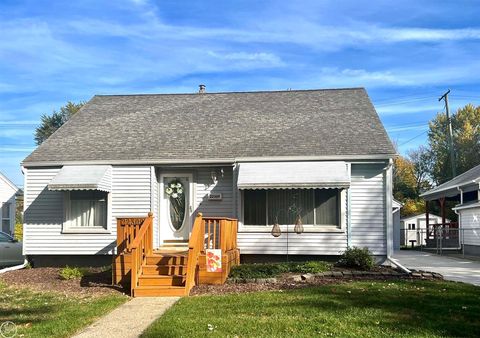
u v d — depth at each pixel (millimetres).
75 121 20375
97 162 17344
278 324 8500
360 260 15156
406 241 39562
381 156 16266
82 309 10328
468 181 26359
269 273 14172
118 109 21328
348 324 8477
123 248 13812
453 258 23266
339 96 21438
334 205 16594
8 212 29391
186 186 17578
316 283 13023
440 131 68188
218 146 17609
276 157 16641
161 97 22484
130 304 11062
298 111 20156
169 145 17922
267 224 16750
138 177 17328
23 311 10305
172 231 17484
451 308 9703
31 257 17844
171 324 8711
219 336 7828
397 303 10172
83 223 17547
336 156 16438
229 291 12219
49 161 17500
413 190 62344
